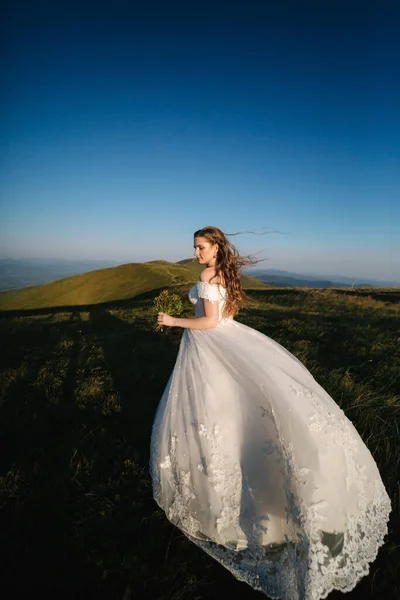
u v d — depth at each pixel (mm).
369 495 2682
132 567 2699
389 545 2908
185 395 3080
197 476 2844
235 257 3303
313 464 2426
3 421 4812
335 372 6496
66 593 2533
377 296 19609
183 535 2998
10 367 7043
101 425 4773
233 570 2590
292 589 2293
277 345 3375
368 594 2545
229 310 3291
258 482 2676
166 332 9648
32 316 15023
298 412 2621
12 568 2699
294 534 2352
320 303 16250
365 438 4305
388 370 6664
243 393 2900
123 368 6973
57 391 5934
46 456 4039
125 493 3473
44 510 3258
